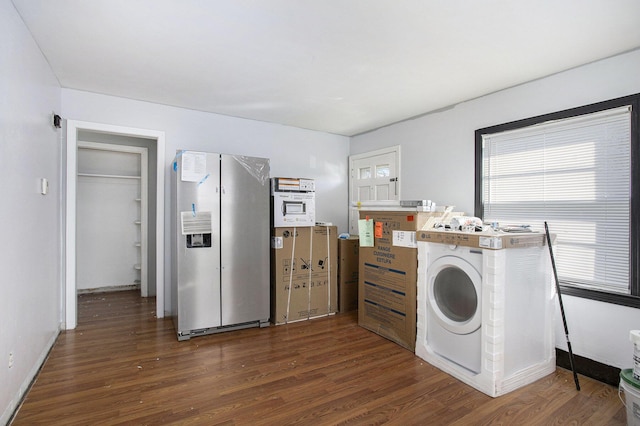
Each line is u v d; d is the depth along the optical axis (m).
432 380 2.26
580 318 2.44
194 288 2.95
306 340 2.94
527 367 2.26
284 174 4.35
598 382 2.29
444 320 2.42
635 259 2.19
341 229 4.89
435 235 2.48
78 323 3.33
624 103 2.24
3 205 1.71
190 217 2.93
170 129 3.57
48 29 2.06
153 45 2.27
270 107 3.60
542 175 2.72
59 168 2.98
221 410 1.88
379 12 1.86
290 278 3.43
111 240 4.67
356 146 4.85
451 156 3.46
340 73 2.71
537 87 2.75
